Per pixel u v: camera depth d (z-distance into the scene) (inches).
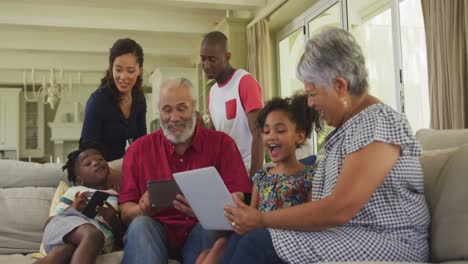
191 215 65.4
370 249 47.3
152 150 78.6
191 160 77.8
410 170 49.3
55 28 263.7
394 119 48.8
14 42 269.6
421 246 50.6
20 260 77.5
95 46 282.2
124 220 75.4
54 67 316.5
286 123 69.7
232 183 76.3
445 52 115.3
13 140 359.6
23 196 89.4
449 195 52.5
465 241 48.4
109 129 100.7
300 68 51.7
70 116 375.6
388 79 157.0
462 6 110.8
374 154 46.7
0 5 222.5
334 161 51.3
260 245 47.5
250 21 232.8
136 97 105.7
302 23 214.1
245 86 100.3
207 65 103.4
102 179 86.0
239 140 103.2
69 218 72.8
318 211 46.8
